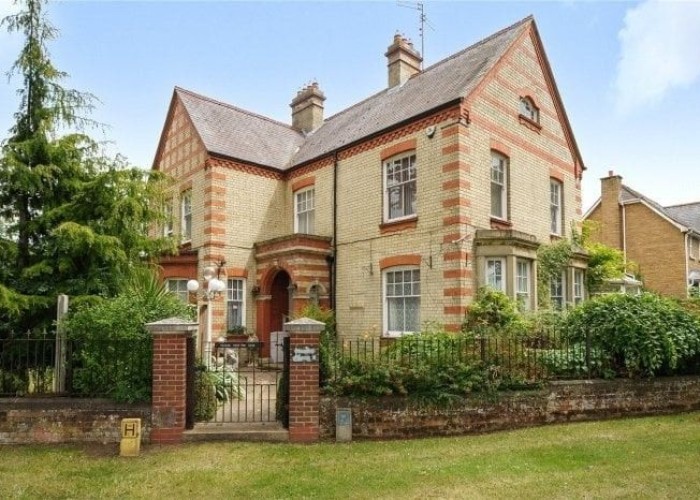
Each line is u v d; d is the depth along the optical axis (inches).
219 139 708.0
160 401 295.7
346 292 604.4
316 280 615.5
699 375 397.7
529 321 451.8
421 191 529.0
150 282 397.4
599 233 1106.7
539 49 633.6
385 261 558.6
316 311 535.8
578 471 238.1
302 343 305.3
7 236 409.7
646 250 1045.8
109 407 297.6
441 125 515.5
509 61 580.7
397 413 309.7
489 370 332.2
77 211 414.3
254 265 686.5
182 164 738.8
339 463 254.1
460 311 478.9
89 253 404.8
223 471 242.5
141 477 234.7
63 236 383.6
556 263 584.4
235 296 673.6
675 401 380.5
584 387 352.2
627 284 703.7
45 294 395.5
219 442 293.6
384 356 331.0
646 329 371.6
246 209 687.1
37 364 316.5
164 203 492.7
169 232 751.1
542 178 619.5
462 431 316.8
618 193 1090.7
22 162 405.1
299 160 708.0
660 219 1031.6
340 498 208.5
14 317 382.0
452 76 597.0
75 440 295.3
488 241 496.4
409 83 699.4
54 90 424.8
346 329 597.0
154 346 299.7
